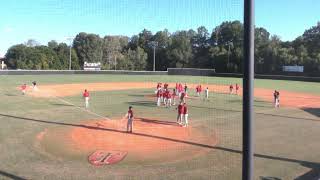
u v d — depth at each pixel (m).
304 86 72.00
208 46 105.88
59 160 19.41
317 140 24.55
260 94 54.62
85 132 25.59
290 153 21.20
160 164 18.92
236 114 34.44
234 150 21.55
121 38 128.12
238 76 94.62
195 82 75.38
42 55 113.50
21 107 37.31
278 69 101.00
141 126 27.77
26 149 21.38
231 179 16.83
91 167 18.36
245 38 6.68
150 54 117.88
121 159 19.67
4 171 17.62
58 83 66.31
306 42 114.12
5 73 85.31
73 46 123.88
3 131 25.97
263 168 18.39
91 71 97.12
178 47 111.00
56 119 30.66
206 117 32.56
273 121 31.75
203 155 20.55
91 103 41.00
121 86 63.19
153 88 60.22
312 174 17.27
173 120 30.50
